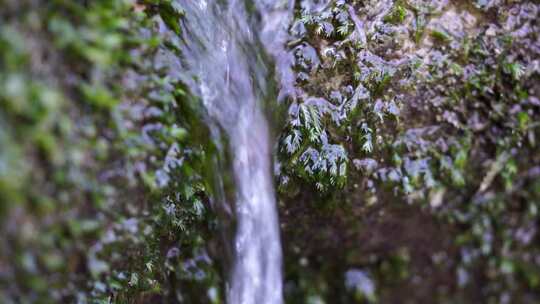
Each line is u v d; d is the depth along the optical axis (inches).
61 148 17.8
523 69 21.3
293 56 21.6
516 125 21.4
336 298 22.5
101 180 18.6
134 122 19.1
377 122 21.6
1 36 17.3
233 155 21.2
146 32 19.7
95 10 18.3
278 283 22.3
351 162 21.8
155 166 19.6
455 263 21.9
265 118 21.5
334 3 21.6
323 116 21.6
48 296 18.3
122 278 20.0
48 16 17.7
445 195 21.8
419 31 21.5
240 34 21.5
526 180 21.4
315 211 22.2
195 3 21.0
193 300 21.6
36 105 17.5
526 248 21.5
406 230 22.1
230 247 21.7
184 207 20.9
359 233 22.3
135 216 19.5
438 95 21.6
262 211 21.8
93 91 18.1
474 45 21.4
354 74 21.5
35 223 17.7
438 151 21.7
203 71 20.8
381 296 22.3
